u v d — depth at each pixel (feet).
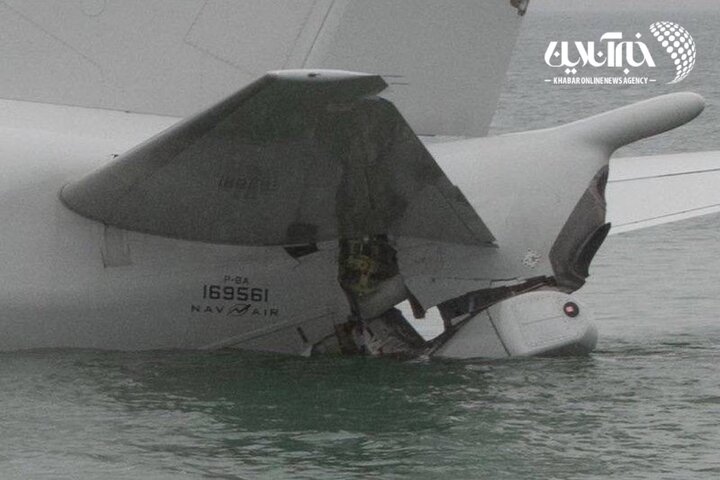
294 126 115.75
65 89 147.43
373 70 150.20
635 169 170.09
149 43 148.36
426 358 144.15
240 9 148.46
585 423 113.60
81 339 142.72
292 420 114.21
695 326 168.86
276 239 144.05
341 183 127.95
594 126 152.56
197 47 148.46
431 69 151.53
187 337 146.00
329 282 148.15
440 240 145.79
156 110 148.97
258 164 124.26
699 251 231.91
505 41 152.35
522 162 150.51
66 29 147.33
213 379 130.52
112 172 130.21
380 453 104.27
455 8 150.82
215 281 145.48
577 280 150.71
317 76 107.45
